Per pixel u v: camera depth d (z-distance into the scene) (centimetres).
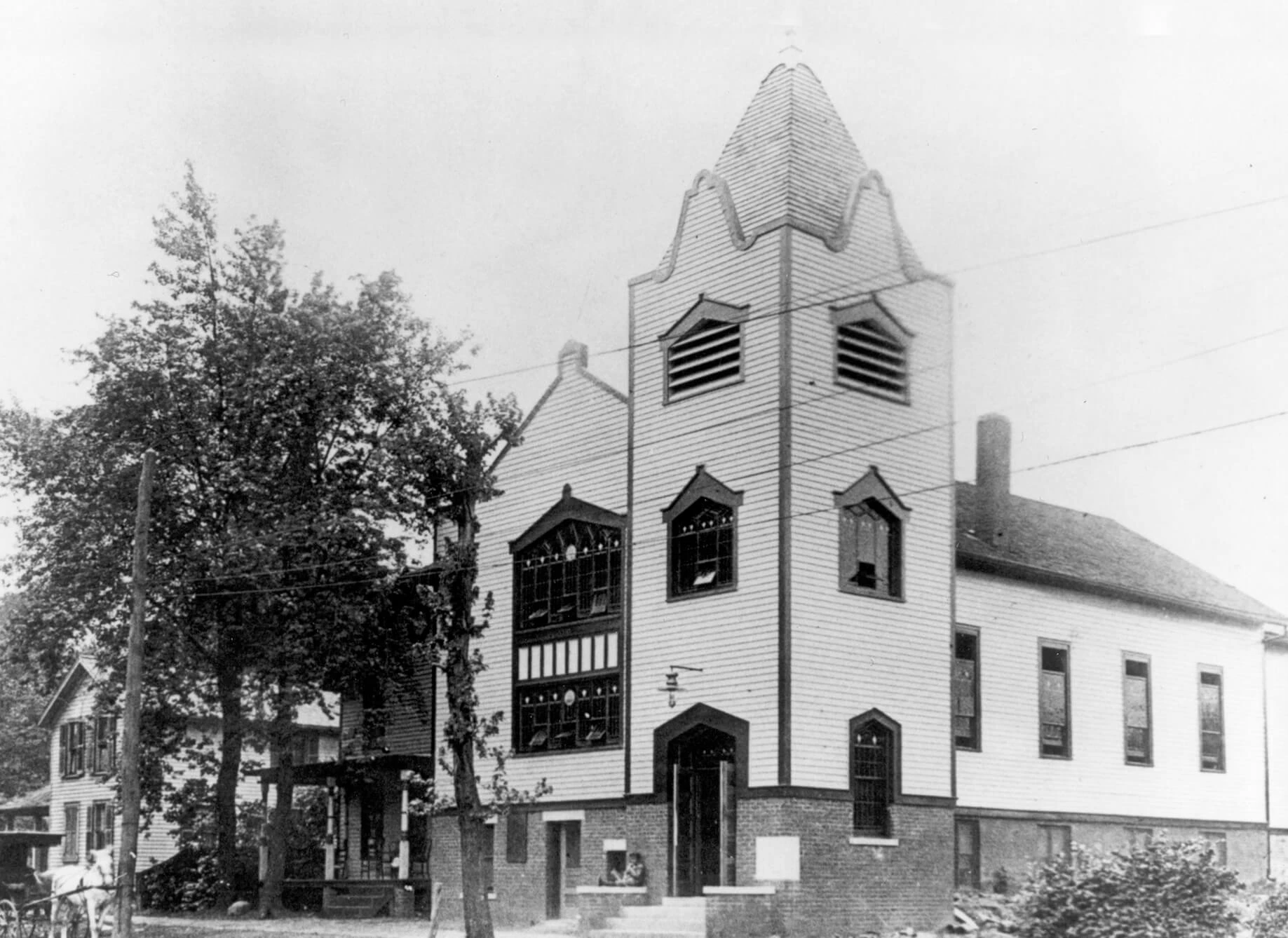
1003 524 3759
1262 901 2717
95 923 2873
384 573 3831
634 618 3177
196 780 4216
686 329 3155
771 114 3128
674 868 2986
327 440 4031
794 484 2881
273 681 3819
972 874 3259
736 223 3091
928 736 3059
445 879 3616
